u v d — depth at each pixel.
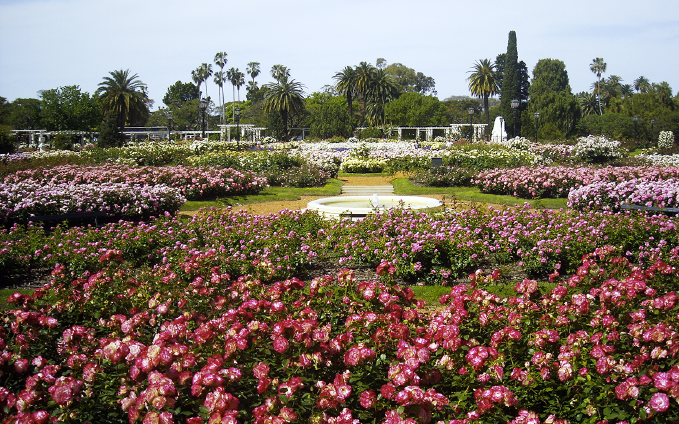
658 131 56.47
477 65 63.72
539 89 75.88
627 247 7.60
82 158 23.34
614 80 99.38
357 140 48.94
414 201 12.42
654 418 2.81
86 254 7.44
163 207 12.20
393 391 2.95
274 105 62.06
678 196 10.83
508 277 7.14
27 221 10.73
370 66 70.88
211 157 21.45
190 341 3.56
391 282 4.68
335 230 8.27
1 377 3.28
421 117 69.75
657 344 3.32
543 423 3.04
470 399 3.18
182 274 6.23
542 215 9.18
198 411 2.99
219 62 105.69
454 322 3.62
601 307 4.05
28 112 65.31
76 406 3.01
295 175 19.44
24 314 3.70
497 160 21.38
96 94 70.56
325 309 4.13
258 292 4.45
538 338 3.41
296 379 3.00
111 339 3.47
